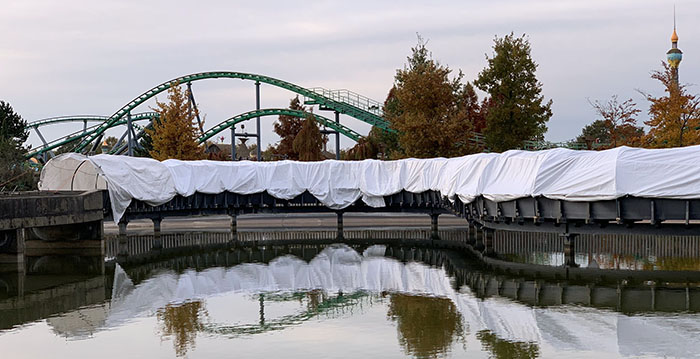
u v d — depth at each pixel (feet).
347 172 179.01
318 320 84.84
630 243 137.49
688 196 98.94
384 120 270.05
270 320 85.25
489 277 112.06
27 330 82.07
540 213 114.01
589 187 106.01
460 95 231.71
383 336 76.54
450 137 207.31
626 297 94.38
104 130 319.06
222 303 96.02
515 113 205.36
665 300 91.97
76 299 99.66
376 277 114.83
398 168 174.70
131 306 94.53
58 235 139.44
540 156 116.16
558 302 92.17
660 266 118.01
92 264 132.77
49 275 120.57
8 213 112.37
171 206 163.32
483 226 135.23
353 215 213.87
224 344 74.74
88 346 74.84
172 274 121.29
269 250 153.17
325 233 176.14
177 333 79.71
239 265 131.34
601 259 128.57
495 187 123.95
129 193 146.72
